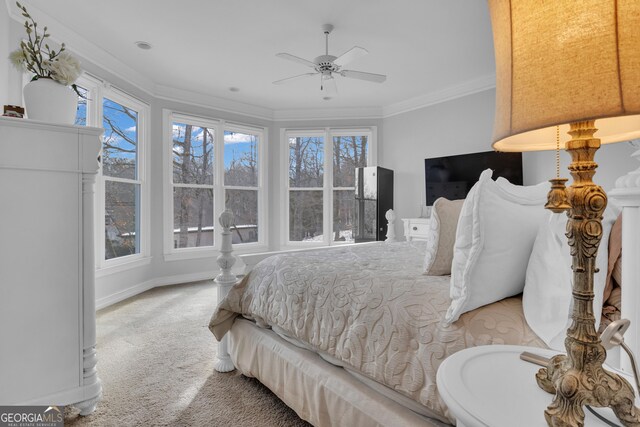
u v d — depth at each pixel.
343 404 1.28
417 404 1.07
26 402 1.43
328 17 2.82
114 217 3.70
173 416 1.61
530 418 0.57
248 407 1.68
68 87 1.70
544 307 0.93
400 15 2.79
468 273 0.97
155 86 4.24
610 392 0.56
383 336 1.14
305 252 2.07
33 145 1.45
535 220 1.08
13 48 2.53
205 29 3.01
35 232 1.45
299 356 1.53
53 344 1.50
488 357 0.79
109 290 3.49
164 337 2.59
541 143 0.78
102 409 1.66
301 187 5.32
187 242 4.58
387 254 1.94
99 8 2.69
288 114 5.29
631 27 0.46
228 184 4.98
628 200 0.79
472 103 4.17
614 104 0.46
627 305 0.80
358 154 5.24
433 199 4.46
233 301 1.91
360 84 4.24
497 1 0.61
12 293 1.40
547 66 0.51
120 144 3.78
